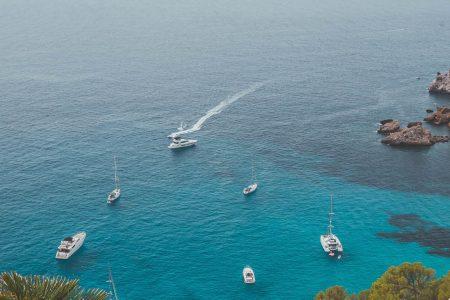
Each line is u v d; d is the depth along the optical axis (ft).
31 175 575.79
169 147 647.56
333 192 543.39
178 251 451.94
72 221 492.54
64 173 582.35
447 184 558.15
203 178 575.38
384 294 275.80
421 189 548.72
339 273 424.05
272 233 476.95
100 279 417.08
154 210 512.63
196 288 409.08
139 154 633.20
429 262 431.43
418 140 652.07
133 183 563.89
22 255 442.91
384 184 559.38
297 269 429.79
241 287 409.69
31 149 640.99
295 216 502.38
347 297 291.99
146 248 455.22
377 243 459.32
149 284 413.18
